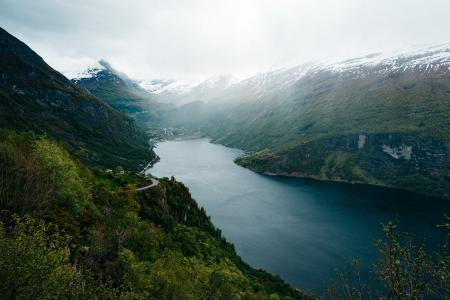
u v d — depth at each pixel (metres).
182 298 52.75
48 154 73.31
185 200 133.38
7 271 29.95
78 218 63.12
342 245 149.38
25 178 61.97
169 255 67.56
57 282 32.62
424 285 19.11
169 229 101.75
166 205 115.38
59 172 69.06
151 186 119.25
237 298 67.69
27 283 30.42
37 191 59.16
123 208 83.19
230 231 163.75
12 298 29.83
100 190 91.44
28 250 31.48
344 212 199.75
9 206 53.97
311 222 180.00
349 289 25.98
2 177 57.66
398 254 21.02
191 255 90.62
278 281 110.00
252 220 180.75
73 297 35.28
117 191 101.12
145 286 50.12
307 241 153.50
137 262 57.00
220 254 106.00
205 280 63.53
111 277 48.88
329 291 26.92
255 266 128.88
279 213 194.75
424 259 19.95
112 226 67.62
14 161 66.81
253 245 148.25
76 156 122.12
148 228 77.88
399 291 19.58
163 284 52.38
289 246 147.88
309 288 113.69
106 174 119.25
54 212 59.22
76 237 54.66
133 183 118.50
